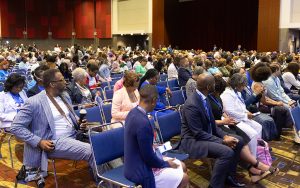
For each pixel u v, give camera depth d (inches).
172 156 133.4
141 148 103.0
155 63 396.5
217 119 159.2
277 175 160.9
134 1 1018.1
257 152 156.9
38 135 127.7
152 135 105.6
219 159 132.2
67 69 265.0
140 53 593.6
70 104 140.9
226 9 916.0
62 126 133.0
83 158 126.6
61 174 161.0
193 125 137.6
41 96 129.9
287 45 728.3
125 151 106.8
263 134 194.4
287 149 197.5
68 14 1084.5
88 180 153.9
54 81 131.3
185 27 1005.8
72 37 1094.4
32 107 126.6
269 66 222.5
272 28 741.9
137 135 103.0
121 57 511.2
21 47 923.4
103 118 170.7
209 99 158.9
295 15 716.7
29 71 360.5
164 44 965.8
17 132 123.7
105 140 121.6
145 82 198.8
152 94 105.1
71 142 128.1
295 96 250.8
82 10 1090.1
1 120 171.6
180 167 113.4
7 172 164.1
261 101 216.7
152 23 972.6
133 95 162.6
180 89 247.3
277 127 212.4
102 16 1087.0
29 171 128.4
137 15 1016.2
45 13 1051.9
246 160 149.4
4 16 989.8
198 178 155.6
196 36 987.3
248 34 879.7
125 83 159.5
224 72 288.4
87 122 149.9
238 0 888.9
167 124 149.7
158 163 106.9
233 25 907.4
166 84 276.5
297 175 161.2
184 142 140.5
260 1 753.6
